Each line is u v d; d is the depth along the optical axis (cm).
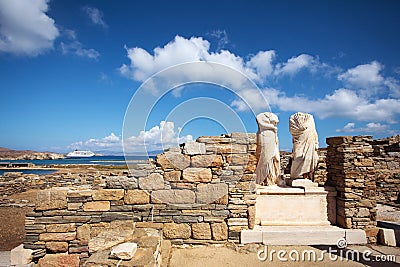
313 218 782
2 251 739
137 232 600
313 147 857
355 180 761
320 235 723
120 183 697
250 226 723
